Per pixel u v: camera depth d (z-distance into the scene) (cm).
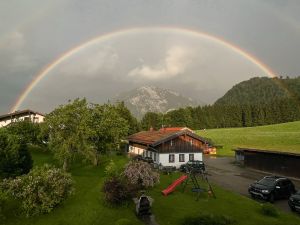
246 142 9412
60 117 3794
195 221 1883
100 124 4272
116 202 2267
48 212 2131
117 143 4591
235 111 17212
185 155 4825
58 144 3828
